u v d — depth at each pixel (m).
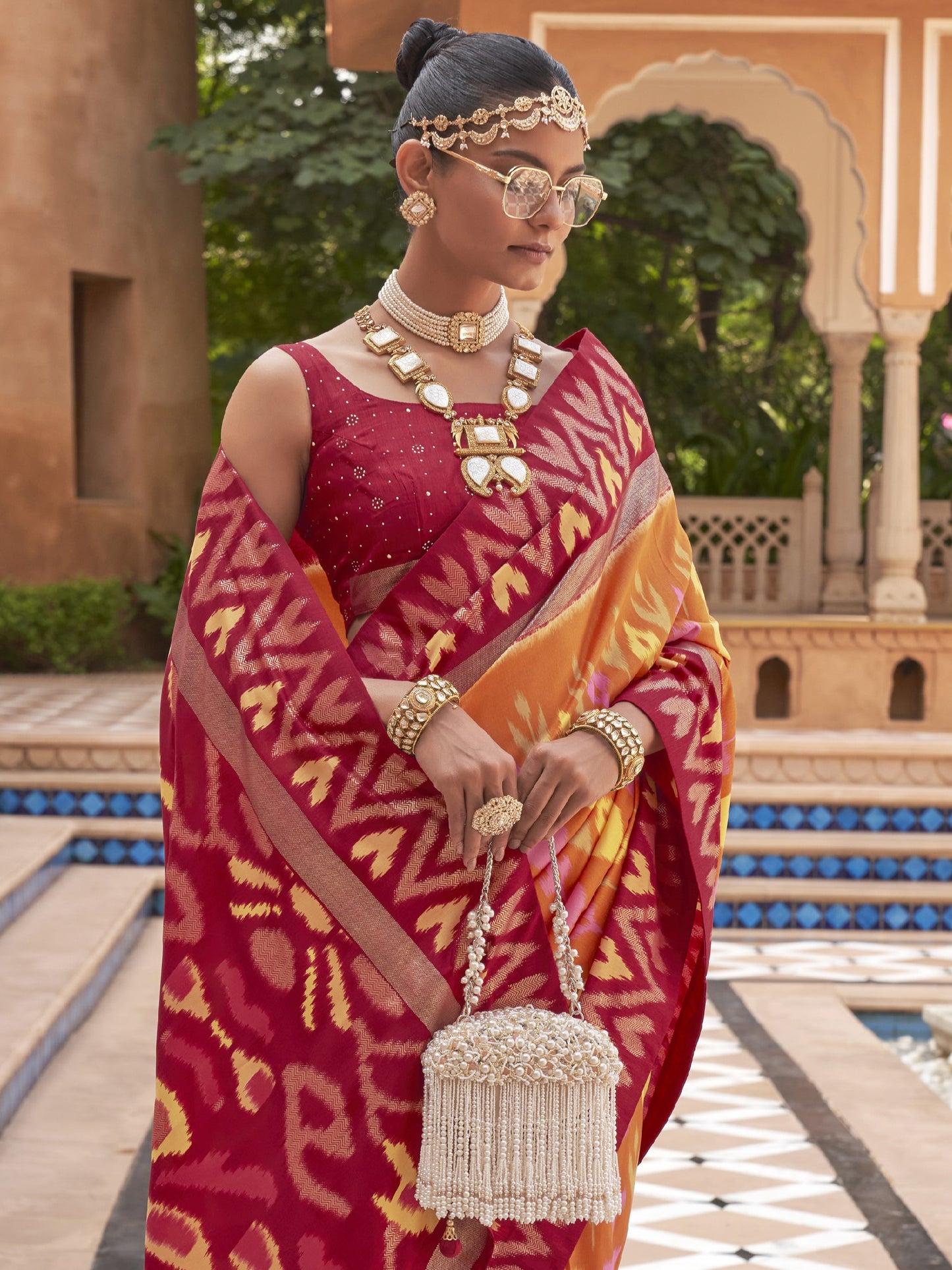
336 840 1.33
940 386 12.25
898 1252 2.54
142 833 5.42
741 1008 4.16
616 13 6.06
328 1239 1.33
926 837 5.51
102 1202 2.72
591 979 1.38
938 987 4.40
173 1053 1.40
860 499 9.34
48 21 9.56
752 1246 2.57
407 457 1.36
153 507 10.29
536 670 1.35
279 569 1.35
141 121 10.11
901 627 6.26
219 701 1.37
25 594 9.20
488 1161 1.26
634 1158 1.42
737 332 14.88
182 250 10.54
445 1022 1.33
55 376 9.59
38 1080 3.41
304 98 9.71
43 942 4.16
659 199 9.98
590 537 1.39
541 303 6.24
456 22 5.36
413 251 1.45
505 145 1.34
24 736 5.77
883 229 6.45
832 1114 3.26
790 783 5.73
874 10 6.20
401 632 1.34
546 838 1.37
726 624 6.30
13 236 9.47
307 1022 1.35
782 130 8.35
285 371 1.40
